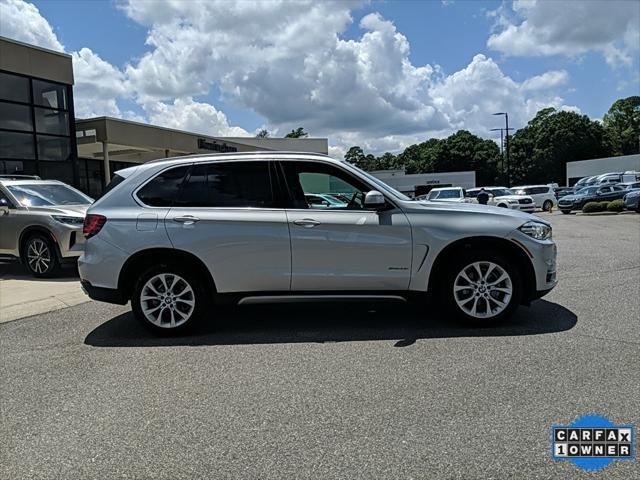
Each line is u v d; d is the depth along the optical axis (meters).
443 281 5.19
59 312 6.51
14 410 3.60
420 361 4.27
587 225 18.73
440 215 5.18
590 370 3.95
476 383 3.77
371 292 5.17
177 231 5.07
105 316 6.25
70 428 3.30
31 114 17.86
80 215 9.16
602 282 7.31
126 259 5.09
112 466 2.84
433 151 108.44
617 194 29.08
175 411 3.49
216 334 5.27
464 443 2.95
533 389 3.63
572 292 6.71
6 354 4.84
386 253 5.09
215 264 5.07
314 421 3.27
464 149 100.06
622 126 99.56
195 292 5.18
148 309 5.20
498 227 5.09
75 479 2.73
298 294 5.16
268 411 3.44
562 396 3.51
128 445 3.06
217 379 4.04
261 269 5.09
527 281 5.18
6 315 6.39
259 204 5.17
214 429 3.21
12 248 9.35
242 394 3.73
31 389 3.96
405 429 3.13
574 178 61.56
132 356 4.67
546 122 87.69
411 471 2.69
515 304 5.15
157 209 5.17
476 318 5.17
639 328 5.00
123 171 5.46
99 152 25.91
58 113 18.89
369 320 5.63
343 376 4.00
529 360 4.21
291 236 5.05
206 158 5.32
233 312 6.15
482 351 4.47
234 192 5.21
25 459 2.94
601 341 4.64
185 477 2.71
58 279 9.06
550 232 5.32
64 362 4.56
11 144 17.20
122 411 3.52
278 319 5.79
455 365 4.15
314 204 5.23
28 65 17.59
